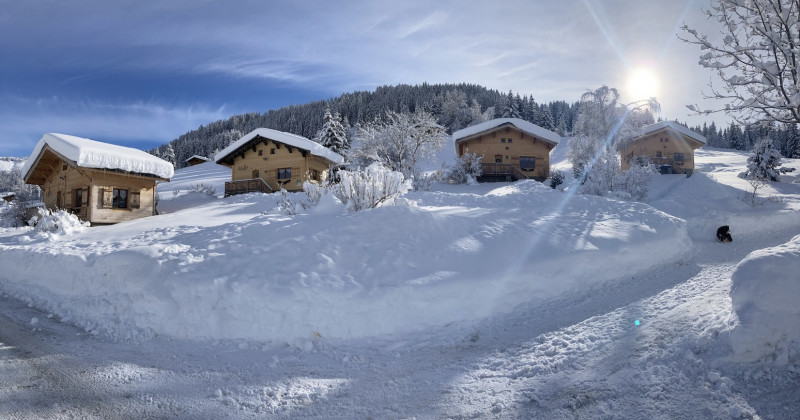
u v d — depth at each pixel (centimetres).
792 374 384
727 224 1642
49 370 506
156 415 410
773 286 439
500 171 3331
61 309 751
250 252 793
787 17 480
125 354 571
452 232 923
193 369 526
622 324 589
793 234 1455
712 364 416
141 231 1256
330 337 619
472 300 702
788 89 512
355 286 667
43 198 2511
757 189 2333
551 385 438
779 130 551
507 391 439
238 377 504
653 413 359
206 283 672
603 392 406
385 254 788
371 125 3600
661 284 833
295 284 661
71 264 827
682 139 3700
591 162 2488
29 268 910
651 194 2453
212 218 1634
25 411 404
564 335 585
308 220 993
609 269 897
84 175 2112
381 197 1130
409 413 410
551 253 865
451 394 446
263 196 2353
